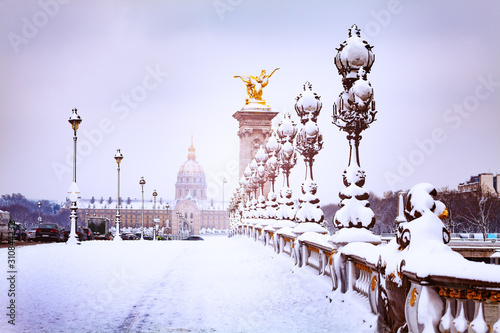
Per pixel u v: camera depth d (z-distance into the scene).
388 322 8.32
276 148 32.38
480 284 5.57
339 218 11.45
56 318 10.95
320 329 9.41
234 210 64.94
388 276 7.35
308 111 18.11
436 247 6.30
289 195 24.97
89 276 17.84
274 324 10.10
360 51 12.12
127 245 39.78
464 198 85.50
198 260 24.47
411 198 6.82
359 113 11.77
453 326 5.94
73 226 41.09
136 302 12.88
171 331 9.83
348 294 11.12
